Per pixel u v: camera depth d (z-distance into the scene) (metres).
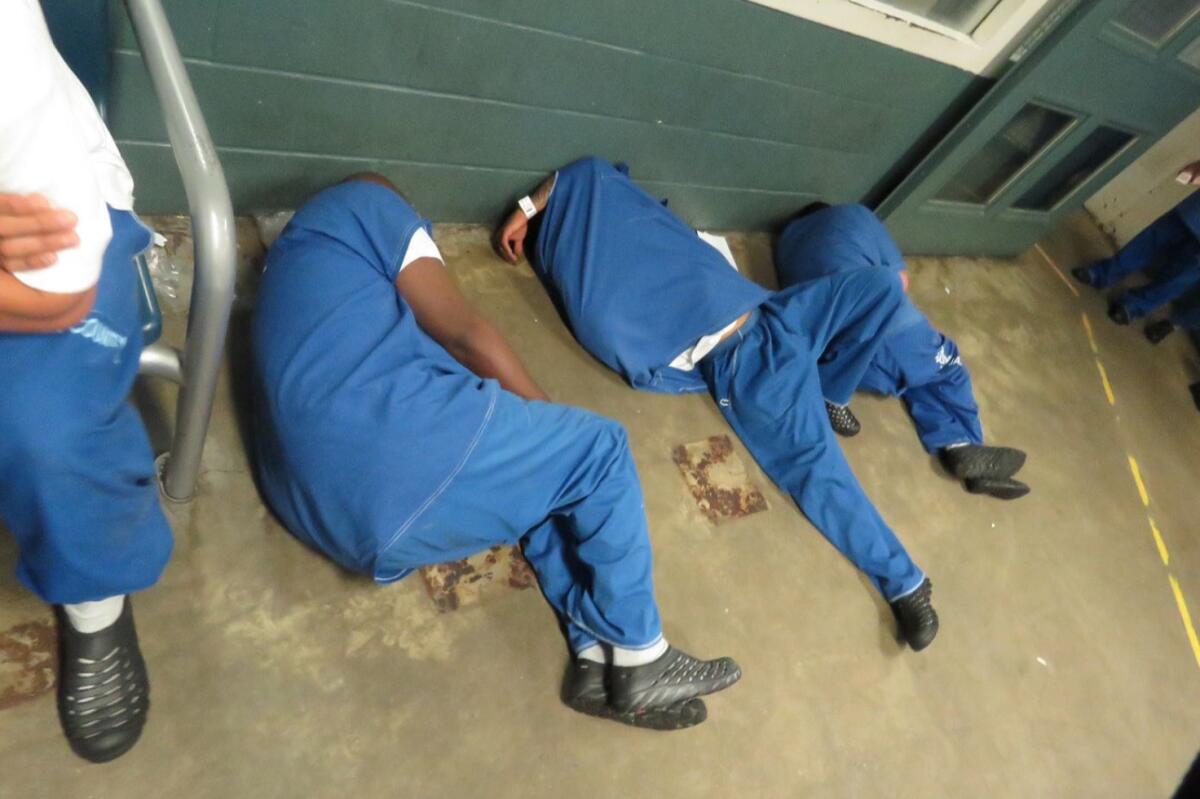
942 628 1.91
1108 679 2.04
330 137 1.61
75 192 0.65
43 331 0.71
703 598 1.63
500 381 1.49
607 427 1.37
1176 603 2.38
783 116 2.17
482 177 1.88
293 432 1.18
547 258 1.92
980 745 1.74
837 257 2.22
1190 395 3.34
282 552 1.31
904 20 2.04
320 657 1.24
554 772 1.29
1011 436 2.61
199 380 1.00
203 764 1.10
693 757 1.41
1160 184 3.80
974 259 3.32
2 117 0.58
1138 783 1.87
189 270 1.57
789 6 1.82
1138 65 2.49
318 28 1.41
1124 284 3.74
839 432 2.17
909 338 2.13
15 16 0.58
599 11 1.62
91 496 0.84
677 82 1.88
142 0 0.80
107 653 1.04
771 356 1.91
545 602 1.46
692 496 1.80
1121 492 2.65
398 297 1.32
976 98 2.47
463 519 1.23
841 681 1.67
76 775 1.03
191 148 0.83
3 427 0.75
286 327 1.23
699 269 1.86
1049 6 2.21
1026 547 2.24
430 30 1.50
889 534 1.85
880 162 2.61
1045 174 2.94
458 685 1.30
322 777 1.14
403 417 1.16
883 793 1.55
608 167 1.92
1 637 1.08
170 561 1.23
